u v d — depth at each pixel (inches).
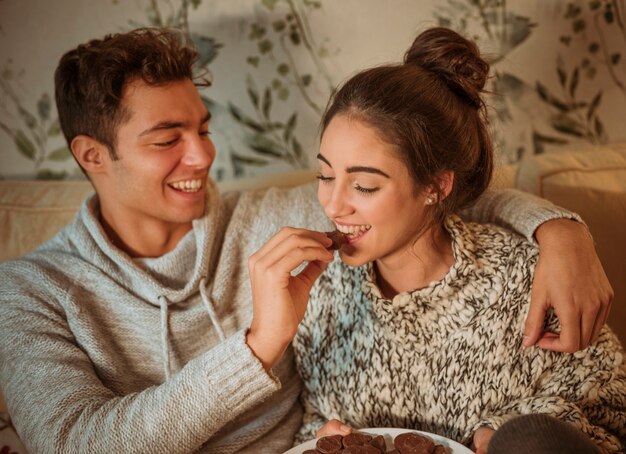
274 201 49.4
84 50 43.7
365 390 40.9
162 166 42.6
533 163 55.4
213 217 46.7
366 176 34.8
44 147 59.4
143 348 43.9
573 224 40.2
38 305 42.4
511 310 39.2
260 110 60.6
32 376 39.1
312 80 60.1
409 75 36.5
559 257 37.3
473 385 39.2
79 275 44.1
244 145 61.6
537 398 37.7
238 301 46.5
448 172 37.7
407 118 35.0
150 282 44.1
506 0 59.4
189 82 43.8
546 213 41.2
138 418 35.6
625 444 38.0
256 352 35.8
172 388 36.0
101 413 36.4
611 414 37.6
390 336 40.1
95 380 39.8
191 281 44.8
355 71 59.0
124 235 46.5
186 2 57.5
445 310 39.5
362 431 36.6
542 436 29.3
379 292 39.6
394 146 34.8
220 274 46.0
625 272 51.8
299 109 60.9
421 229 38.7
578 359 38.7
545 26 60.3
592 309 35.3
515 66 60.9
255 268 35.4
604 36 61.2
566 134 63.3
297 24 58.6
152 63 41.5
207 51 58.7
